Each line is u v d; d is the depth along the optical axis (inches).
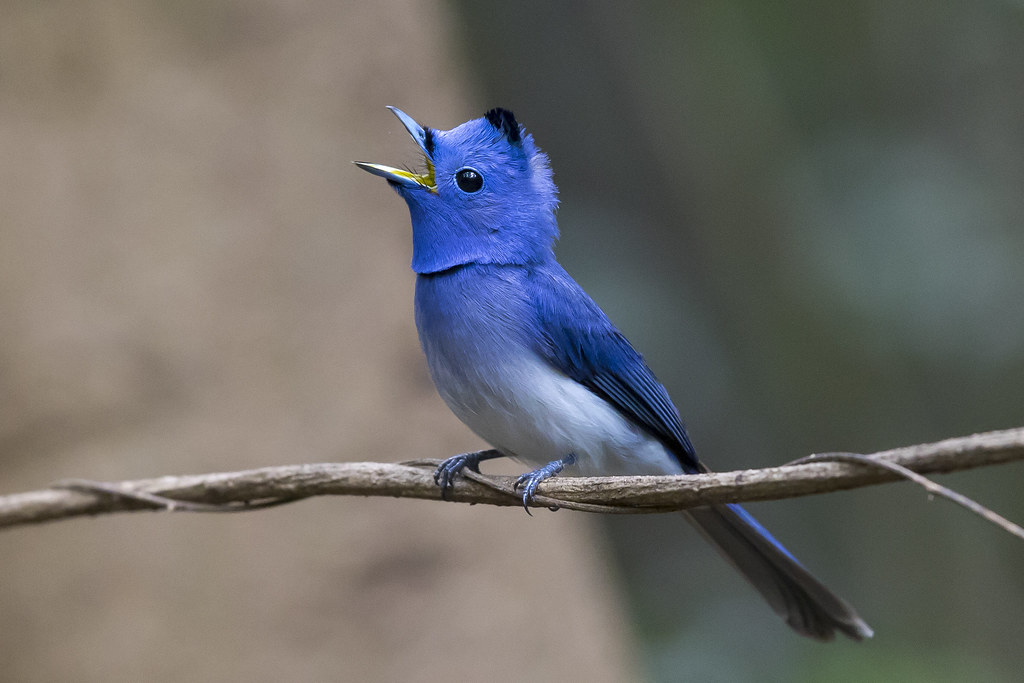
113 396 382.3
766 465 669.3
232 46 420.8
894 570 668.1
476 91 557.6
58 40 401.4
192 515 380.2
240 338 397.4
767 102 698.2
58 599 369.4
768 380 675.4
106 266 390.9
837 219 674.8
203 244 401.7
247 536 382.9
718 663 589.3
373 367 407.8
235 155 412.5
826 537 678.5
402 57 439.8
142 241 395.9
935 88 707.4
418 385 413.4
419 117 437.7
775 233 681.6
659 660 591.5
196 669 370.9
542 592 410.0
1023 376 657.0
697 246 685.9
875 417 672.4
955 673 583.8
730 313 679.7
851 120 700.7
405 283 422.9
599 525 581.0
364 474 252.4
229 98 416.2
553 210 341.7
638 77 693.3
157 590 374.0
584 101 687.7
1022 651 633.0
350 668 381.1
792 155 692.7
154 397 386.6
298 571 384.5
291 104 421.1
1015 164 694.5
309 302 408.8
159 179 402.0
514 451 325.4
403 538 396.2
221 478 247.6
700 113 692.1
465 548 402.0
